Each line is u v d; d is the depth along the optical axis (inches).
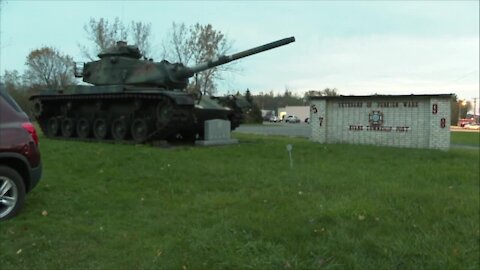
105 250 195.9
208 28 1750.7
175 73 683.4
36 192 298.0
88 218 244.7
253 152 540.4
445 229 228.7
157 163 427.2
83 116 738.2
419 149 632.4
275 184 339.9
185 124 633.6
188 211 259.4
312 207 262.5
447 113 668.1
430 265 185.6
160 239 209.2
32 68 2549.2
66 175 362.0
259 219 237.1
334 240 205.5
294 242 203.2
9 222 232.4
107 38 1663.4
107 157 452.8
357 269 178.9
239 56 648.4
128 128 667.4
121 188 322.0
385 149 614.9
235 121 775.1
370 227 227.5
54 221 236.8
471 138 1250.6
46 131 800.9
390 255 192.5
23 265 179.6
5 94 257.8
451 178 391.5
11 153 245.6
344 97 740.0
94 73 728.3
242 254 188.5
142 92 622.2
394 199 285.0
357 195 294.0
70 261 184.1
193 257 186.5
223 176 373.1
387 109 712.4
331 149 593.3
